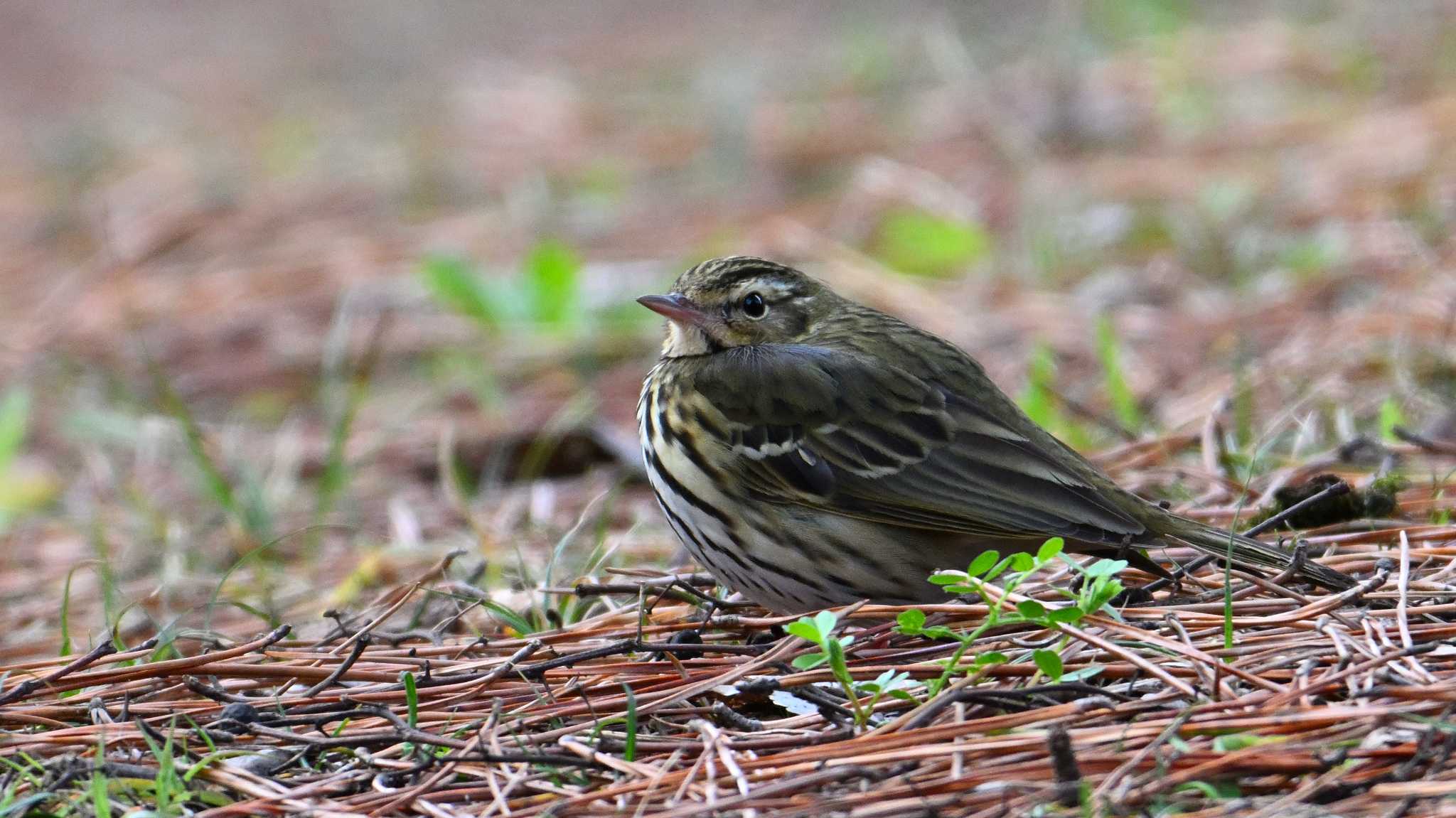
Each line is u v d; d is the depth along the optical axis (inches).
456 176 998.4
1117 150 895.1
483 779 313.4
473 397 687.7
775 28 1314.0
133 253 921.5
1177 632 345.7
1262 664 327.9
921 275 778.2
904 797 287.4
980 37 1149.7
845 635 363.9
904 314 720.3
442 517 558.3
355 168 1031.6
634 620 402.9
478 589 435.5
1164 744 292.2
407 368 741.9
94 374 768.3
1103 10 1112.2
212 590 492.1
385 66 1307.8
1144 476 478.3
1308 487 427.8
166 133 1155.9
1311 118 887.7
